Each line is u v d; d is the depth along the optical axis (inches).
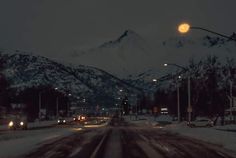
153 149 1277.1
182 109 4160.9
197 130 2410.2
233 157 1024.2
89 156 1074.7
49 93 6550.2
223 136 1817.2
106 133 2356.1
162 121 4640.8
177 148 1306.6
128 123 4697.3
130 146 1403.8
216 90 3644.2
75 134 2265.0
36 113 5969.5
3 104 5098.4
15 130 2920.8
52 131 2687.0
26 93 6141.7
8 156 1081.4
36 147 1386.6
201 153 1131.9
